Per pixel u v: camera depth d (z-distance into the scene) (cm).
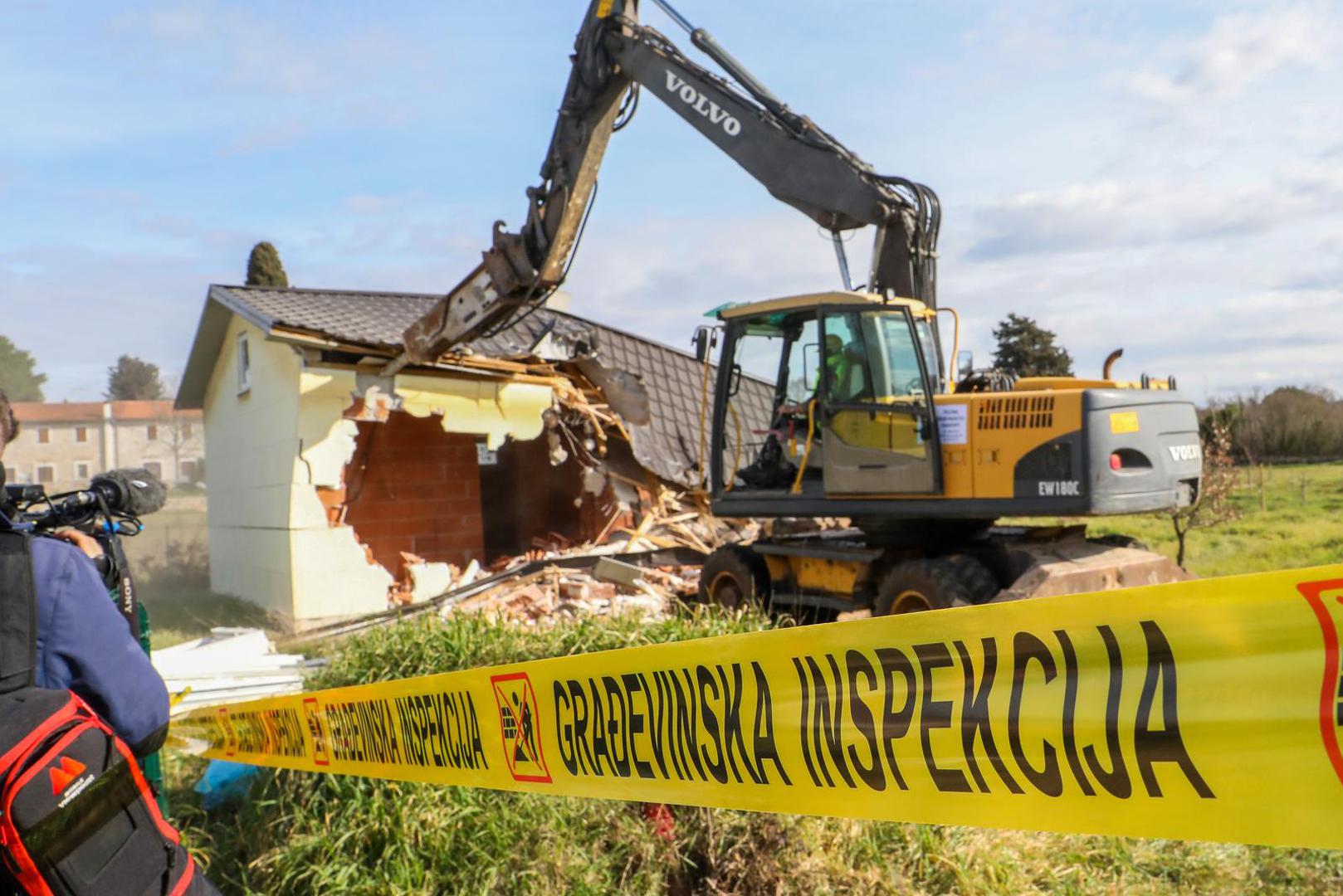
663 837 393
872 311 834
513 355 1352
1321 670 111
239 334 1423
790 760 172
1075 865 390
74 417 4166
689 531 1428
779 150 918
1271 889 382
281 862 385
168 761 506
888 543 898
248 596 1374
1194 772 121
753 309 912
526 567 1252
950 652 147
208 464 1648
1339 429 2333
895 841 390
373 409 1232
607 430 1486
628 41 999
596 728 212
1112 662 129
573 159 1017
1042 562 784
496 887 371
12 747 153
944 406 820
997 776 142
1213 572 1276
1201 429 1298
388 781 396
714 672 185
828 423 864
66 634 183
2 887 152
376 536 1452
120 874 160
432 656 467
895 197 871
